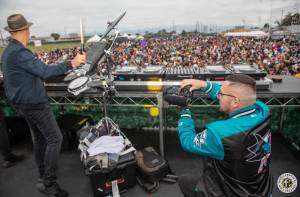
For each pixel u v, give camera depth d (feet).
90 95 7.14
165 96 5.03
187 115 4.28
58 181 7.42
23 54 5.20
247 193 3.43
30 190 7.04
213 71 7.06
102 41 6.41
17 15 5.31
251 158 3.29
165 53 27.17
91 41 6.73
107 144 6.57
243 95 3.31
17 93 5.50
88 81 6.63
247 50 31.86
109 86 6.58
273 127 9.77
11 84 5.47
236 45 39.45
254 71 6.91
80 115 9.73
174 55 26.68
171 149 9.04
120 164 6.38
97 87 6.74
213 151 3.31
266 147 3.50
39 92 5.65
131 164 6.54
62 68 5.46
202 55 27.17
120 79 7.27
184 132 3.97
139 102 7.51
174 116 9.86
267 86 6.77
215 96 5.01
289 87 7.22
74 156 8.73
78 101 7.84
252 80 3.36
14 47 5.26
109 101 7.45
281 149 8.77
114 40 6.36
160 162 6.97
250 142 3.18
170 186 6.95
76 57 5.71
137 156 7.20
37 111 5.73
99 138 6.89
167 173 7.19
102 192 6.43
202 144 3.42
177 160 8.30
